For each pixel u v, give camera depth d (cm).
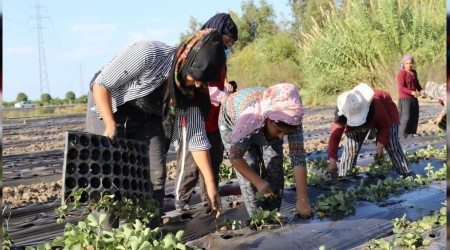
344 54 2352
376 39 2272
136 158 406
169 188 746
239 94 468
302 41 3462
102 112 395
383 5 2277
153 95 412
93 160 375
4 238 402
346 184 664
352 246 441
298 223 471
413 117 1182
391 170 729
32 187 788
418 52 2197
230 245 425
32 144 1529
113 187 382
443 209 472
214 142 550
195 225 517
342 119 642
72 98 7119
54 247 407
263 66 3119
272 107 414
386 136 646
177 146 551
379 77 2255
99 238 361
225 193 622
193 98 424
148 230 358
